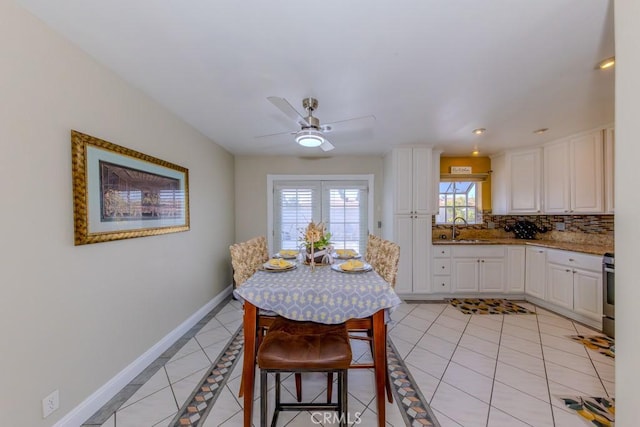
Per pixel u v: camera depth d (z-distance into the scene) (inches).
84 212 65.4
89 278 68.1
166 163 99.5
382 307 62.5
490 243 157.4
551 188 146.0
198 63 71.4
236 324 123.8
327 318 62.8
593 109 102.0
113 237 74.1
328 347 56.2
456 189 185.2
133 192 82.3
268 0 49.9
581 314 122.1
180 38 61.2
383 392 61.7
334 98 91.8
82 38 61.5
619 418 39.7
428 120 113.2
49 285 58.3
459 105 97.7
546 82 80.8
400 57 68.3
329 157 182.7
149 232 89.8
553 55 67.2
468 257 158.2
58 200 60.2
